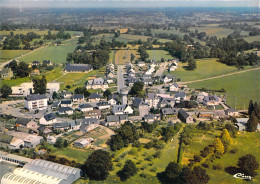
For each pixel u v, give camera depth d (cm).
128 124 14450
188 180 9919
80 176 10825
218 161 11625
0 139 13188
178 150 12531
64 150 12619
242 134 14175
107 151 12412
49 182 10069
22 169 10869
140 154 12231
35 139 13238
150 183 10294
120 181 10456
